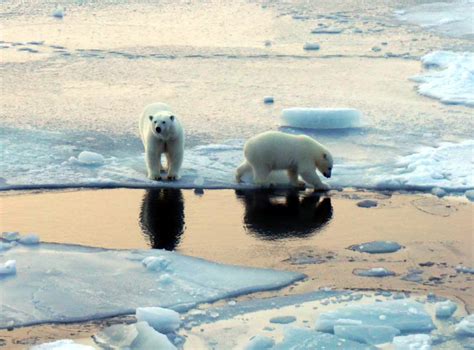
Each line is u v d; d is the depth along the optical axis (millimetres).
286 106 19766
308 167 13883
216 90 21500
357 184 14312
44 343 8938
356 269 11070
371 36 30172
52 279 10570
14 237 11961
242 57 26234
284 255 11523
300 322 9570
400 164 15281
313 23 33219
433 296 10219
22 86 21859
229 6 38281
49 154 15766
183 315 9734
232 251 11641
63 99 20375
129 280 10570
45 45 28094
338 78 23109
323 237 12156
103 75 23344
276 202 13523
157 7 37938
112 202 13492
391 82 22516
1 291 10219
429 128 17797
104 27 32188
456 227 12508
